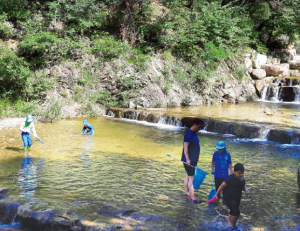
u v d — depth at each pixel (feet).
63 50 58.39
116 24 69.05
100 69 60.75
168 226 19.56
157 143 39.83
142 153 35.42
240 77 73.61
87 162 31.89
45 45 56.34
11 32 59.52
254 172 29.53
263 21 90.33
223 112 56.24
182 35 70.13
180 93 65.36
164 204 22.59
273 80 77.30
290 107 62.59
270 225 19.84
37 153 34.42
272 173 29.32
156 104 62.18
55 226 19.67
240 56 77.25
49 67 57.36
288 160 33.27
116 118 55.77
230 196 19.01
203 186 25.95
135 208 21.90
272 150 37.04
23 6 64.03
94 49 61.67
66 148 36.63
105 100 60.13
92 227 19.04
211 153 35.58
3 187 24.82
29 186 25.39
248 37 82.38
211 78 69.10
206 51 71.31
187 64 69.46
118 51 62.49
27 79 52.37
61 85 56.90
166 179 27.63
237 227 19.47
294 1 87.61
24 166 30.19
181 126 49.83
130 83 60.49
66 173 28.66
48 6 65.26
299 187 24.64
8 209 21.57
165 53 67.77
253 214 21.29
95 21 65.57
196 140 22.58
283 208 22.25
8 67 50.16
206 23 73.41
